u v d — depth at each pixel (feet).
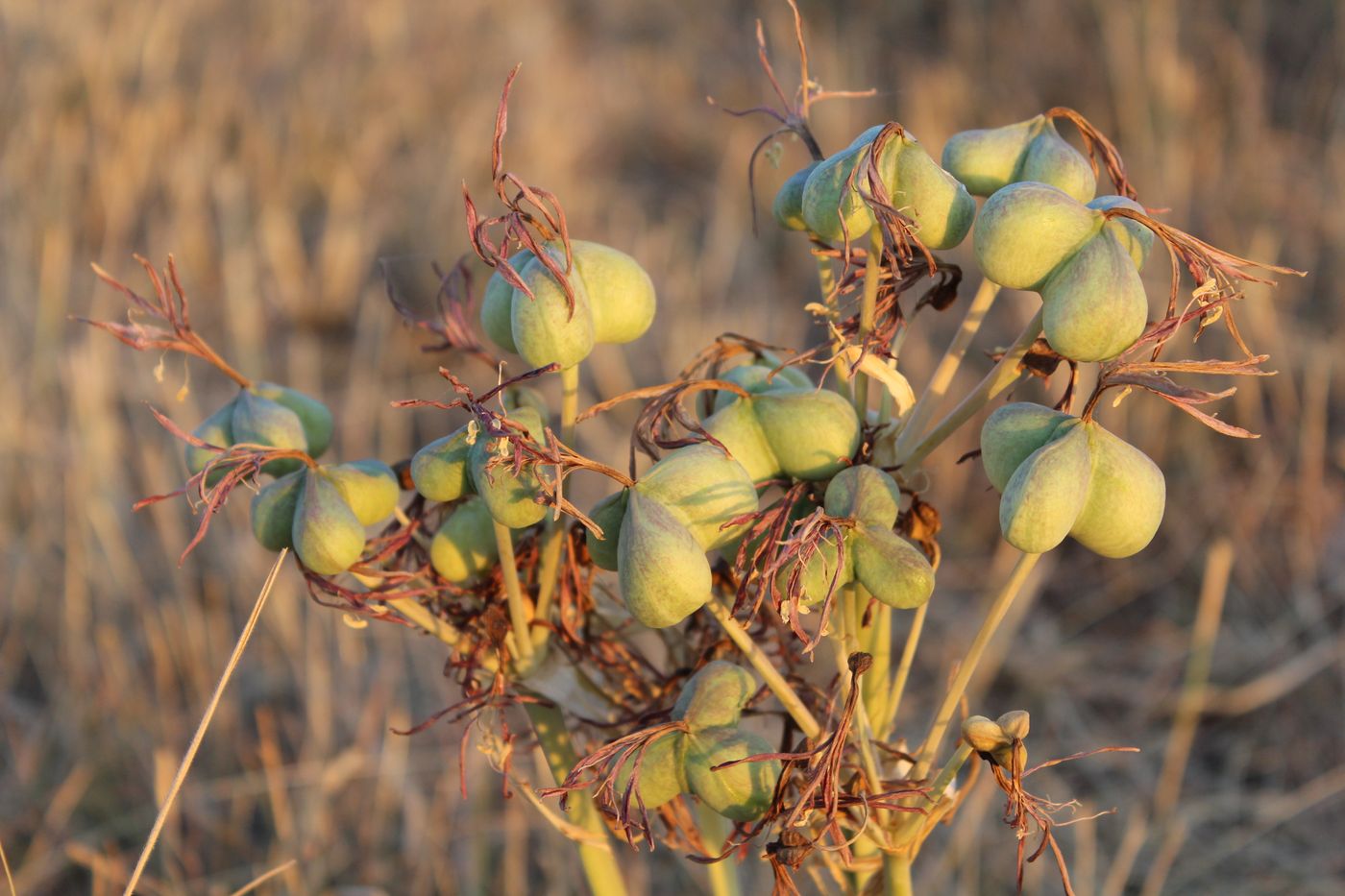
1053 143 4.14
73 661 11.93
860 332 3.97
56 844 10.77
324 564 4.00
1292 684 12.37
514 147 21.29
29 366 15.53
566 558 4.37
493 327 4.03
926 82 21.63
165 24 22.86
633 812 5.20
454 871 10.41
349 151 21.71
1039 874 10.68
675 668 4.82
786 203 4.21
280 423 4.33
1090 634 13.71
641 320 3.91
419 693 11.97
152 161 20.52
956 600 13.75
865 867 4.34
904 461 4.09
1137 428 14.74
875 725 4.48
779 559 3.55
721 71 24.30
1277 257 16.65
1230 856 11.25
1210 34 20.86
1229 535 14.05
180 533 13.19
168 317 4.41
